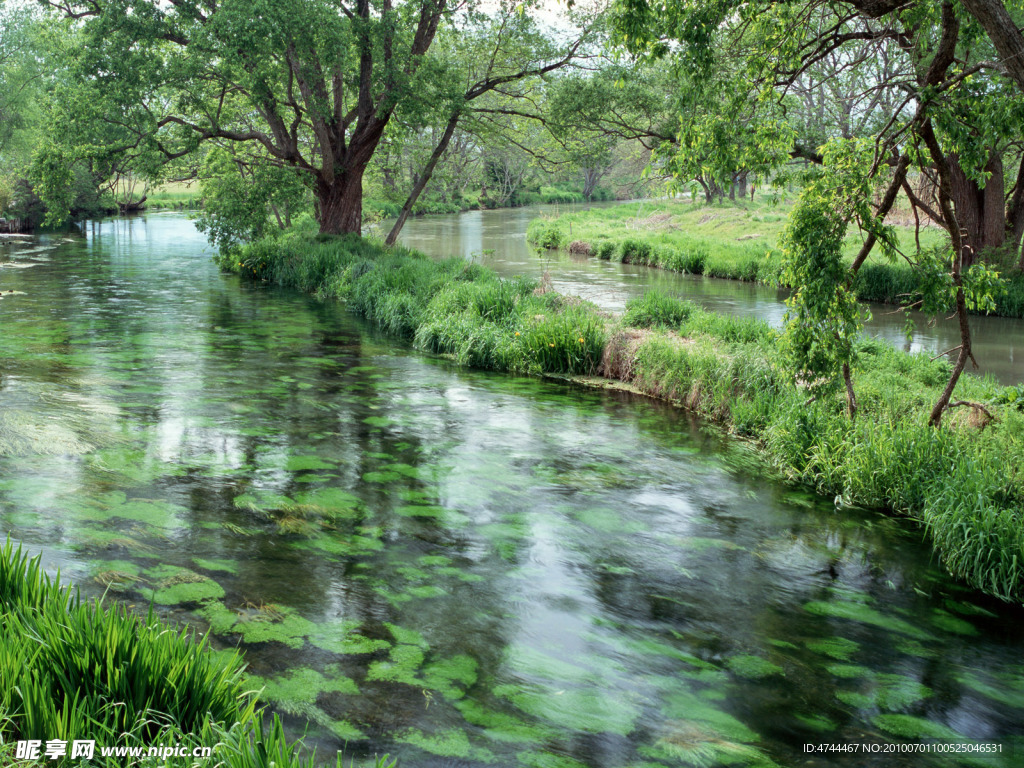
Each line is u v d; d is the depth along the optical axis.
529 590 5.25
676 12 7.68
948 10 6.34
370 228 32.38
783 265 7.39
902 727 3.97
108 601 4.55
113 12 18.88
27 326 14.05
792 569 5.88
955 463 6.96
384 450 8.16
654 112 21.28
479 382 11.50
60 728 2.74
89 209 44.41
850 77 14.62
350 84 23.45
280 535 5.85
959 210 19.23
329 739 3.52
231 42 17.98
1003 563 5.64
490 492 7.10
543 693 4.05
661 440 8.97
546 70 22.91
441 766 3.39
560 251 33.59
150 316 15.80
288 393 10.30
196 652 3.40
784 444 8.22
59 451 7.31
